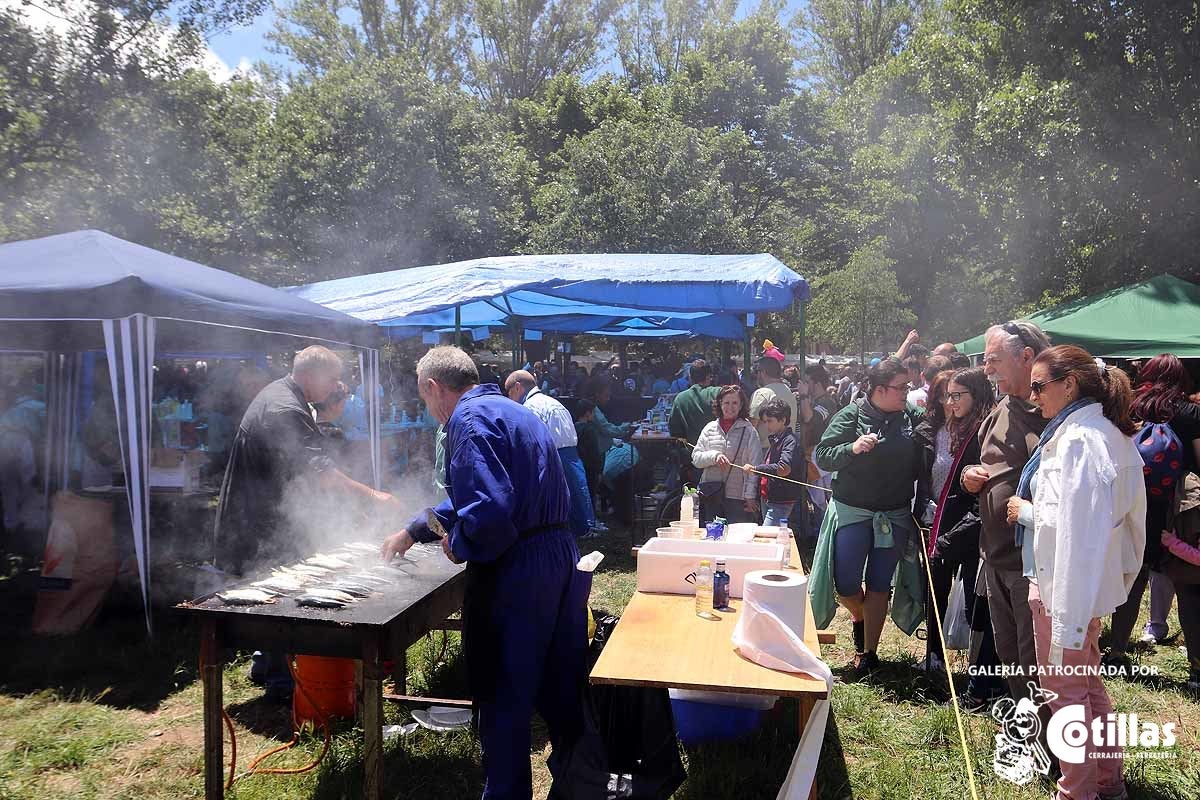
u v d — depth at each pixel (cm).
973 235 1864
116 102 1230
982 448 345
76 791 324
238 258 1474
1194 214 1227
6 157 1095
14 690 423
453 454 266
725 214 2084
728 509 600
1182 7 1242
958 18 1712
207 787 290
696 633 283
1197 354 780
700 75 2903
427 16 2770
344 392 448
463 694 423
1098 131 1267
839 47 3020
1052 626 262
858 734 376
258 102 1742
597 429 972
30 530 703
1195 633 410
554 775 282
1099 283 1361
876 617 439
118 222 1198
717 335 1409
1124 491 264
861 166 2092
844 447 424
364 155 1723
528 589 265
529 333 1722
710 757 343
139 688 423
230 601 289
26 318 461
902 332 2016
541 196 2156
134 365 474
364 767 299
